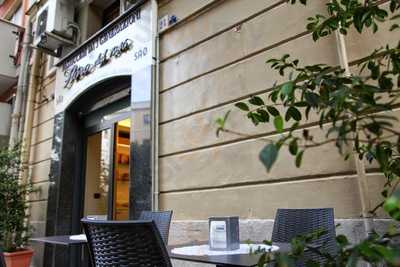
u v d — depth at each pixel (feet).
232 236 6.82
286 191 10.37
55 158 22.08
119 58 17.87
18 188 22.25
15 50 31.73
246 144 11.69
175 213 13.62
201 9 14.44
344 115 3.38
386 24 8.99
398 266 2.42
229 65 12.89
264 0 12.23
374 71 4.42
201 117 13.48
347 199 9.08
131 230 5.51
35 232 22.47
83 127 22.70
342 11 5.40
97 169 21.21
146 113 15.46
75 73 21.53
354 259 2.69
